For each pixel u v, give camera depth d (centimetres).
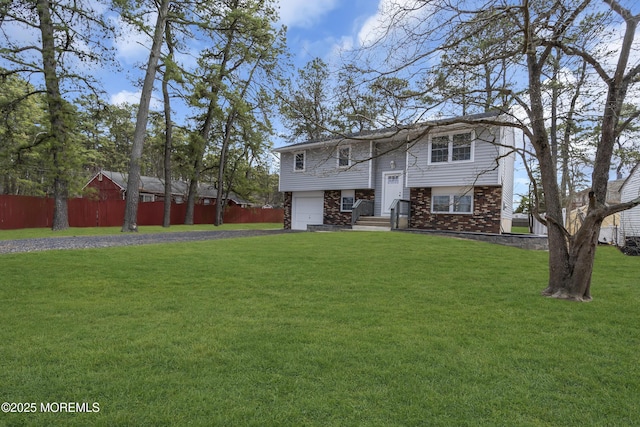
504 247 1067
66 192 1688
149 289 561
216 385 267
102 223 2311
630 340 364
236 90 2083
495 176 1430
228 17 1872
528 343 353
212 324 403
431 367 299
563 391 265
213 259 808
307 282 610
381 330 386
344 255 877
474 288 577
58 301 489
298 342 350
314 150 2042
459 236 1393
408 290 562
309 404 243
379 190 1809
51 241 1131
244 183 3322
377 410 237
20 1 1383
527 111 557
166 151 2286
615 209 494
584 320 426
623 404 247
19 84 2244
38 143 1636
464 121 563
